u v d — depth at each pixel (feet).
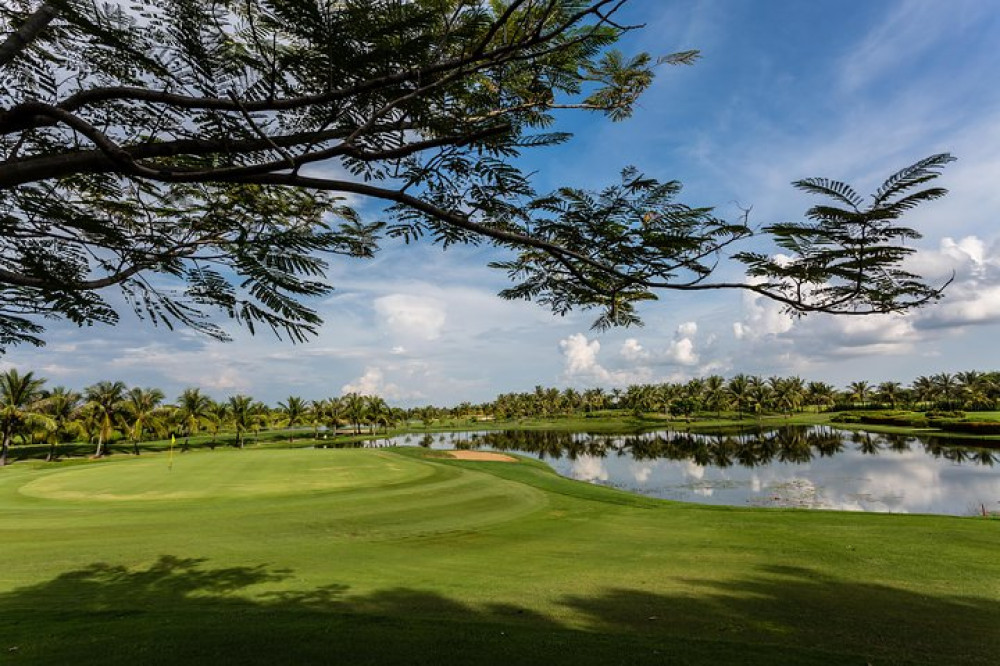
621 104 12.46
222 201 11.45
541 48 10.96
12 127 7.75
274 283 7.84
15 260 9.09
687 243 8.21
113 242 9.68
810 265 7.86
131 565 36.55
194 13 6.70
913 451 161.79
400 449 165.07
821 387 433.07
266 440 290.35
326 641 19.95
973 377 318.04
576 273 9.80
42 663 17.51
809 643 21.95
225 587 30.94
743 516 57.52
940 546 40.32
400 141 9.61
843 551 39.60
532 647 19.56
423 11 7.65
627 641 20.49
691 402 396.98
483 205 9.53
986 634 23.07
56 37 8.27
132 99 8.05
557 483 92.07
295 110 8.76
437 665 17.72
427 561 38.17
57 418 186.70
